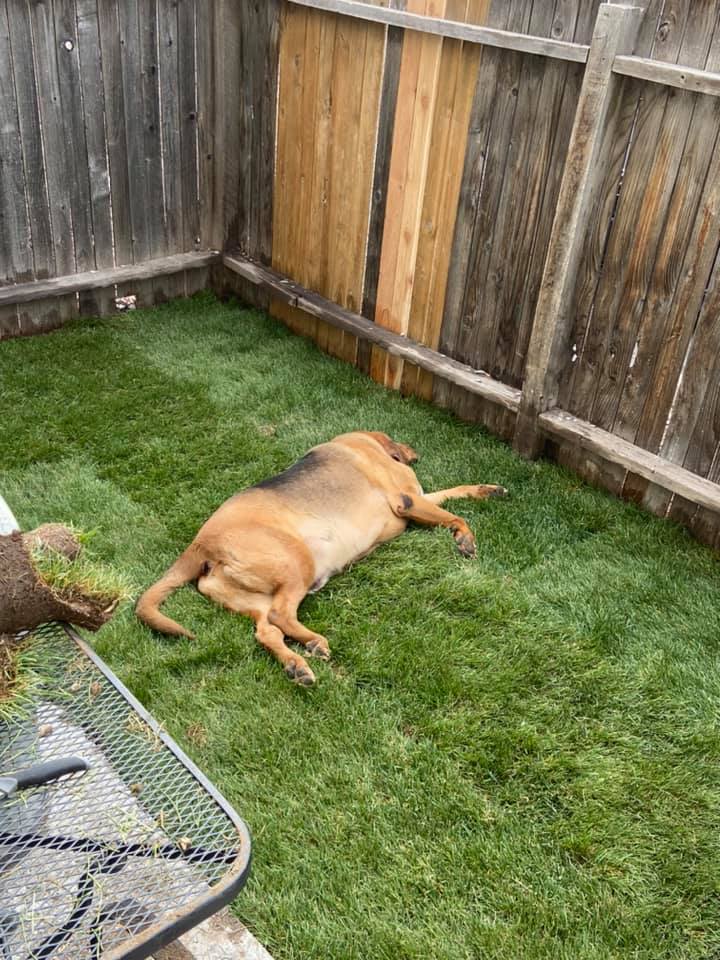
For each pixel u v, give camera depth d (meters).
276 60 5.67
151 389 5.39
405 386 5.64
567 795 2.86
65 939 1.58
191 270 6.65
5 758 1.84
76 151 5.69
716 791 2.91
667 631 3.63
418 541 4.11
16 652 2.00
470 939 2.40
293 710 3.12
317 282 6.02
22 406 5.07
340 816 2.74
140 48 5.69
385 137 5.11
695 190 3.84
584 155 4.07
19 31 5.12
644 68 3.77
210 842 1.71
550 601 3.77
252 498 3.77
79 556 2.14
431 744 3.01
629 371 4.40
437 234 5.04
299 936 2.38
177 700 3.14
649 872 2.63
